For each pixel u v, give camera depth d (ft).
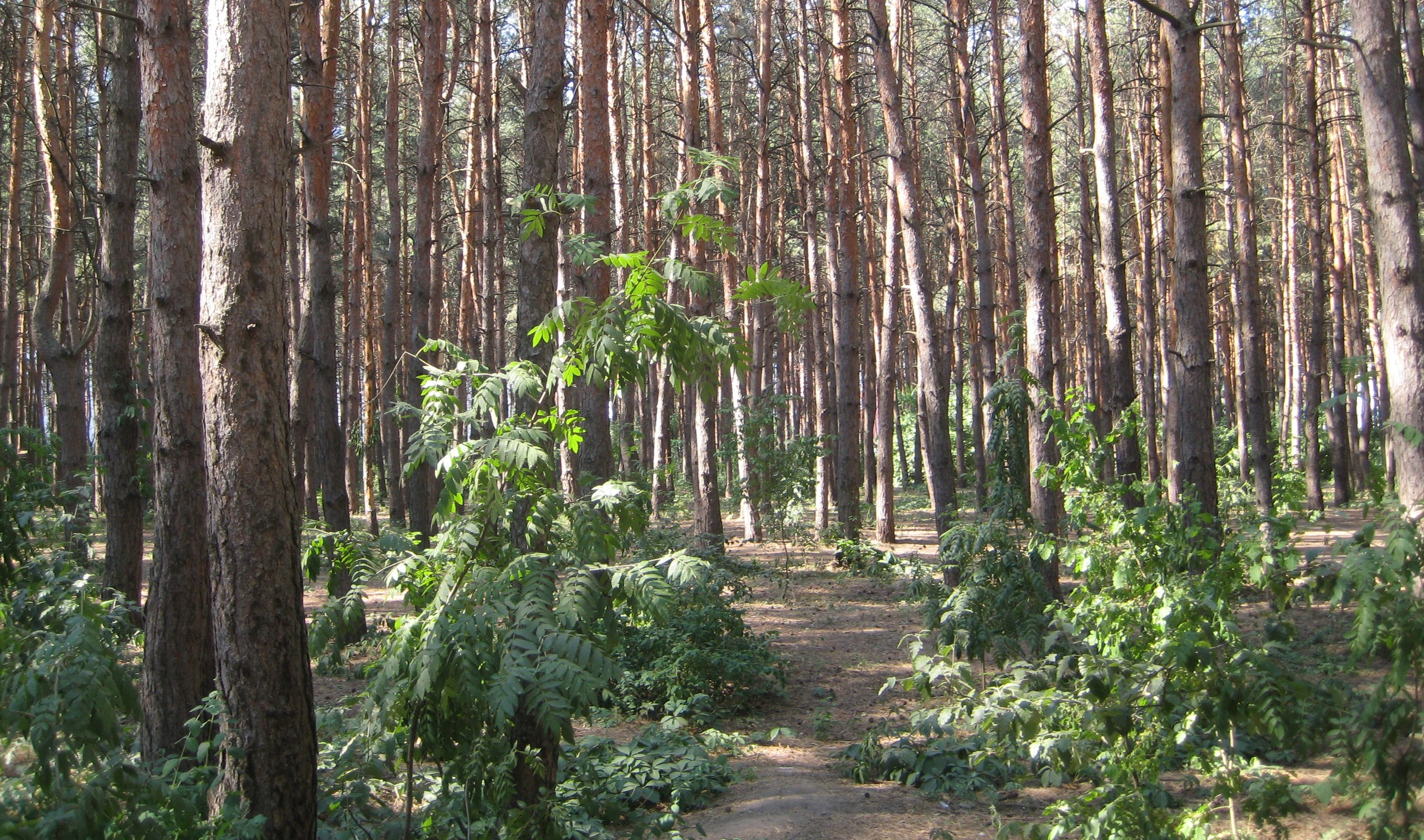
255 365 12.62
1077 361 93.86
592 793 17.34
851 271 54.13
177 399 18.22
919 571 29.17
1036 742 14.26
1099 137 42.29
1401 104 21.06
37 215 78.43
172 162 18.19
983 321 51.26
